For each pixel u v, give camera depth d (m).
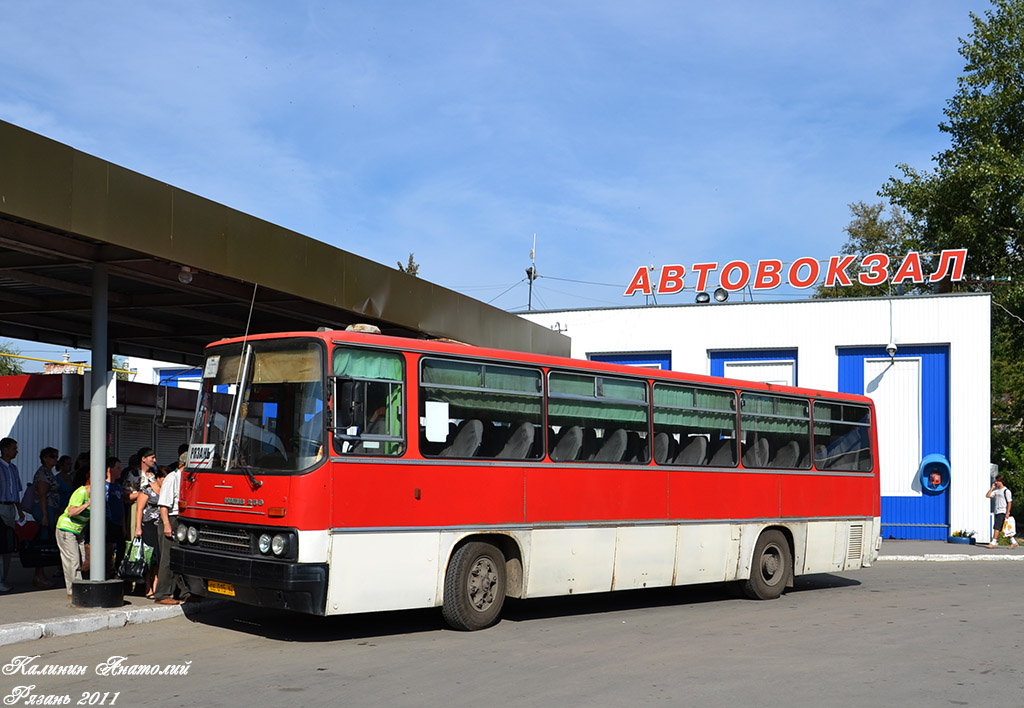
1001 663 10.12
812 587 17.64
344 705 7.95
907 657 10.40
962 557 23.66
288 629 11.65
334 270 15.83
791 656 10.37
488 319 21.83
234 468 10.73
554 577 12.51
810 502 16.45
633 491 13.62
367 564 10.49
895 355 28.62
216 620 12.16
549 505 12.51
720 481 14.95
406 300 18.23
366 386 10.70
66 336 19.08
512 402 12.28
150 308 16.34
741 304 29.91
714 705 8.12
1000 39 44.41
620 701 8.21
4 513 13.37
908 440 28.36
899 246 48.81
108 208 11.33
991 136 43.47
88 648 10.25
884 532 28.31
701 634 11.82
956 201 43.56
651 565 13.77
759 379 29.78
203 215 12.88
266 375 10.84
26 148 10.30
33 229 11.61
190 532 11.11
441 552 11.24
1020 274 41.59
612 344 31.00
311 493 10.15
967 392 27.77
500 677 9.09
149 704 7.93
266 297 15.52
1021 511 38.19
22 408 20.06
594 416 13.32
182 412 22.19
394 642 10.88
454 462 11.46
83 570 13.32
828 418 17.12
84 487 12.80
